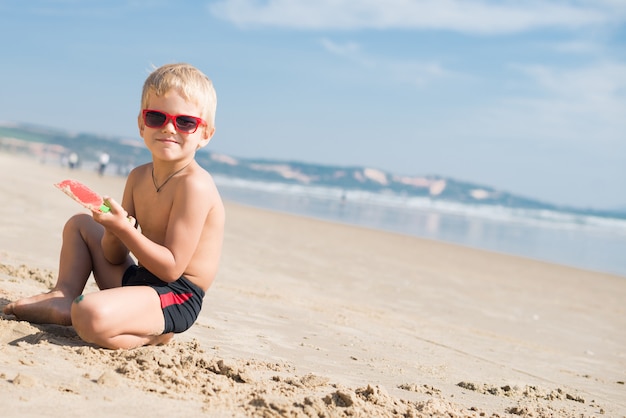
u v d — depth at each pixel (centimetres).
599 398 473
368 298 842
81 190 316
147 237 360
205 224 358
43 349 317
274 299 670
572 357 654
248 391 301
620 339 822
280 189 6756
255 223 1838
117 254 376
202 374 311
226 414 263
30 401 244
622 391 518
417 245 1947
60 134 11569
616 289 1472
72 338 349
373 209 4625
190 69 351
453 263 1561
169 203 349
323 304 708
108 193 2448
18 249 691
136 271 371
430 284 1098
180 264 344
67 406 246
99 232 386
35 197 1364
